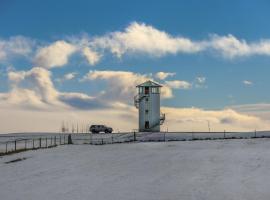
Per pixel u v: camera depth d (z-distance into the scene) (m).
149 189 24.44
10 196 23.94
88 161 36.81
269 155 36.31
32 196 23.66
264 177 26.66
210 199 21.66
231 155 37.09
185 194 22.86
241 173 28.28
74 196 23.16
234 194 22.50
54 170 32.56
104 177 28.81
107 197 22.72
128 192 23.80
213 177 27.27
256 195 22.17
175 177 27.88
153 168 31.81
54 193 24.14
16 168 34.62
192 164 32.88
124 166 33.28
